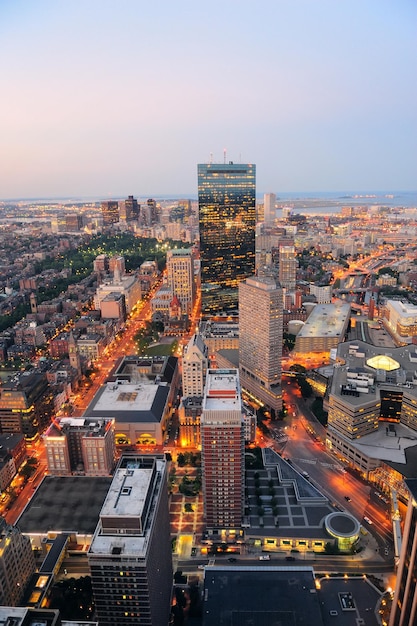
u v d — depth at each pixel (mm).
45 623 176250
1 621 174125
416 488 187125
